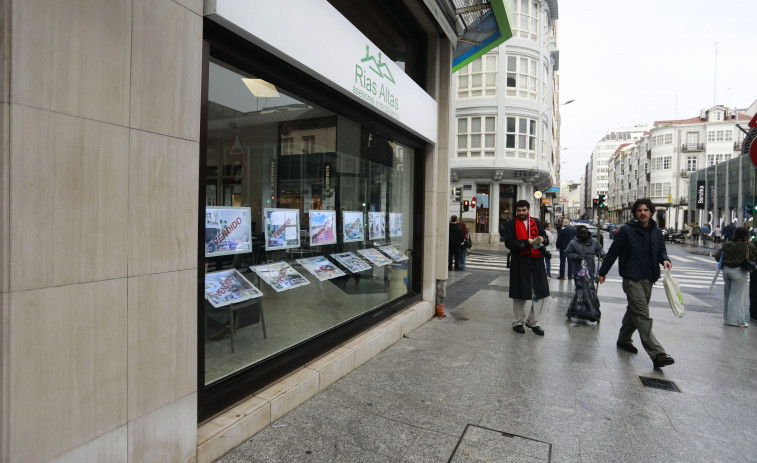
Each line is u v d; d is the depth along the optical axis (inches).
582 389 153.0
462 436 116.6
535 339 217.6
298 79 137.4
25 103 61.9
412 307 240.4
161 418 86.4
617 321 265.4
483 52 304.8
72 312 69.3
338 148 181.5
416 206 254.7
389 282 229.6
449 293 354.0
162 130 84.4
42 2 63.6
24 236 62.4
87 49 69.9
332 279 178.7
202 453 97.0
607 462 106.0
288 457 103.3
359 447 109.1
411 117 218.2
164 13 83.9
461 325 242.8
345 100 166.2
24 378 63.0
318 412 127.9
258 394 123.0
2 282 60.9
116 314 76.5
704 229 1352.1
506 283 410.6
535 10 1019.9
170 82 85.7
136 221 79.7
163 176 85.0
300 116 153.7
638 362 185.8
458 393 145.6
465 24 261.0
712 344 219.3
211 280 115.5
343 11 171.8
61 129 66.6
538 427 123.3
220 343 117.9
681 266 653.9
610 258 194.2
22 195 62.0
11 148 60.4
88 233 71.2
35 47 62.9
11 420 61.6
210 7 94.7
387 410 131.0
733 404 143.3
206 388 106.3
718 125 2652.6
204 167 101.0
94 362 73.0
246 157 127.4
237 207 125.6
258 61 118.5
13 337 61.5
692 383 161.9
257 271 135.9
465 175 1028.5
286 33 119.1
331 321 179.6
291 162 150.8
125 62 76.4
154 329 84.2
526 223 223.6
